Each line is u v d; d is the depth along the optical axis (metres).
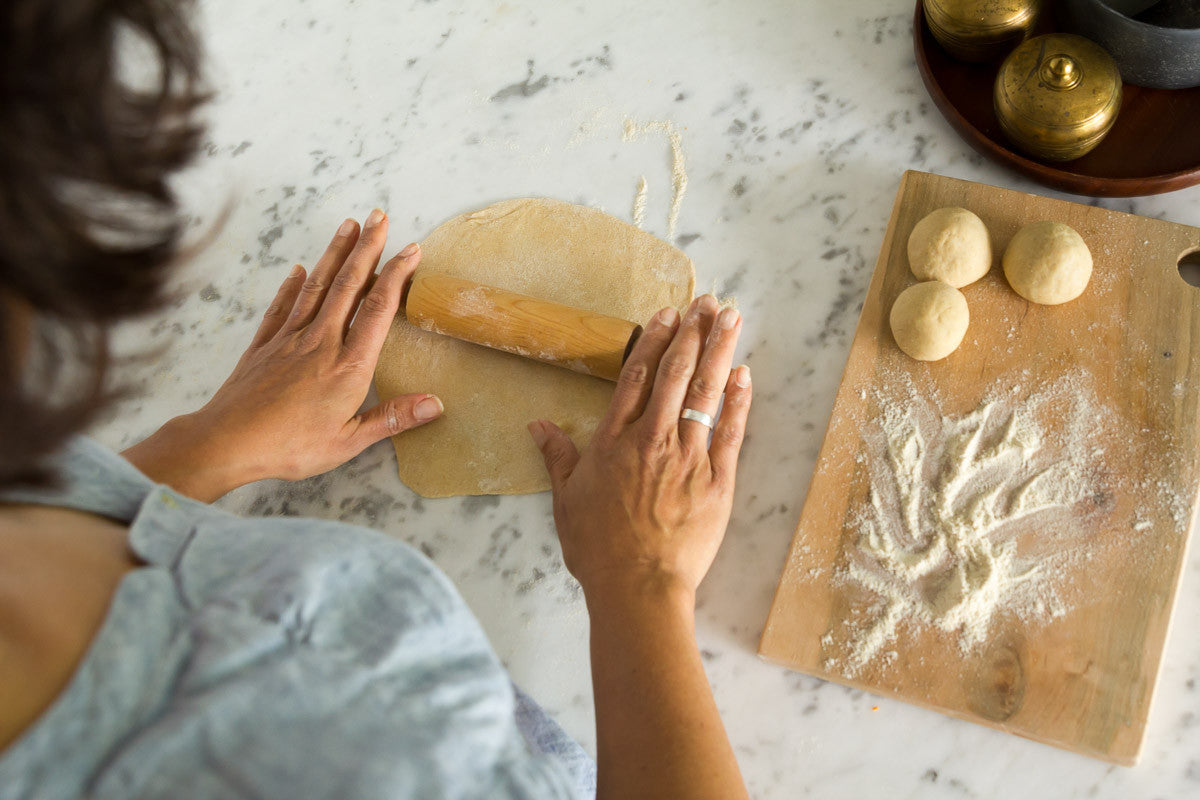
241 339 1.20
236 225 1.28
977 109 1.16
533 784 0.48
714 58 1.29
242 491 1.12
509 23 1.36
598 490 0.94
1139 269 1.06
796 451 1.07
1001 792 0.91
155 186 0.38
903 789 0.92
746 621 1.00
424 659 0.48
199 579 0.47
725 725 0.96
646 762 0.74
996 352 1.05
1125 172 1.10
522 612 1.02
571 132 1.27
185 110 0.39
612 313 1.14
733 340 0.98
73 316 0.36
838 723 0.95
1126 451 0.99
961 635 0.94
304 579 0.46
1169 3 1.10
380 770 0.41
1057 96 1.03
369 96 1.35
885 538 0.99
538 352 1.07
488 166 1.27
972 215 1.07
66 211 0.34
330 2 1.43
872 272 1.13
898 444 1.02
